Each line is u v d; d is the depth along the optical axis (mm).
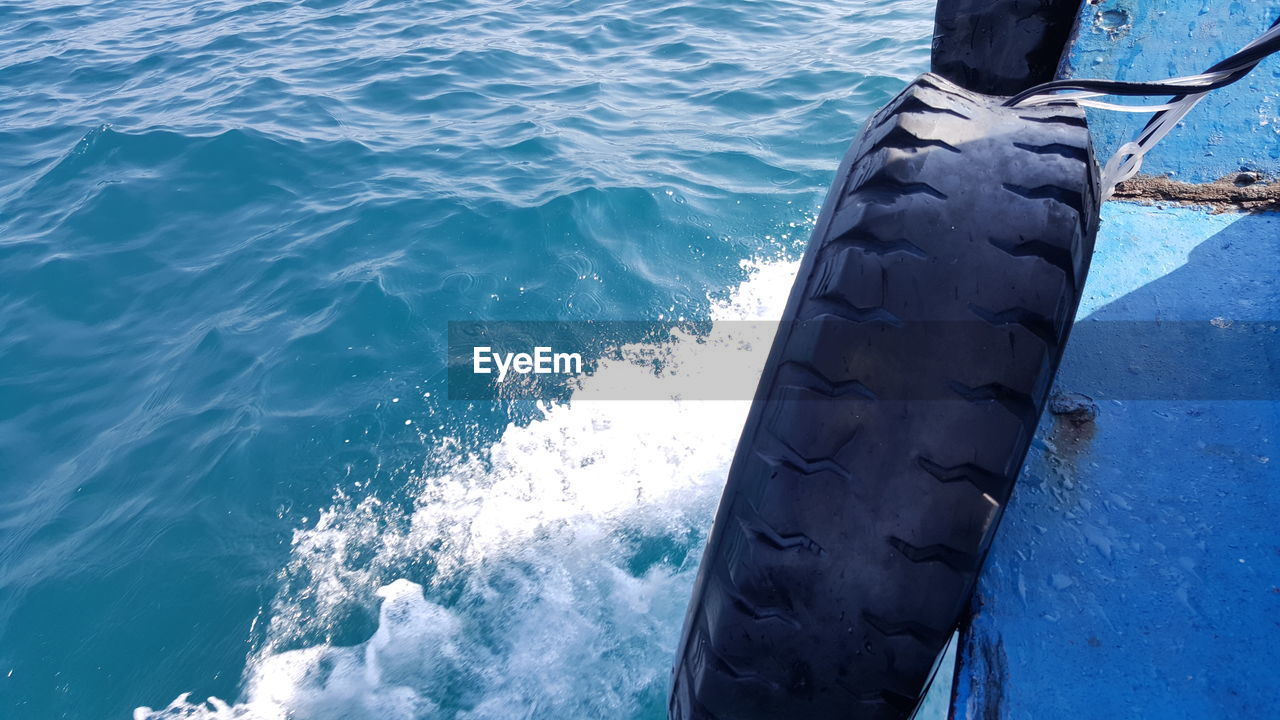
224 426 5258
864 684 1203
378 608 4152
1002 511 1186
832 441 1176
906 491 1160
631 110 9352
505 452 4957
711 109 9281
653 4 13094
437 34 12195
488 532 4504
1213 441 1556
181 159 8422
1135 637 1296
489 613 4102
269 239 7121
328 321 6074
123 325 6305
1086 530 1444
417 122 9258
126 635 4098
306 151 8570
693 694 1315
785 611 1194
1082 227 1253
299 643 4027
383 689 3783
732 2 12938
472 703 3746
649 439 4969
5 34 13281
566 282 6355
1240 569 1352
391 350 5785
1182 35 2383
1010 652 1305
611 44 11578
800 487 1180
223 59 11609
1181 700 1215
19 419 5500
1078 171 1261
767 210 7129
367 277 6465
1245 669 1232
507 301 6184
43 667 3986
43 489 4973
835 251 1253
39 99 10500
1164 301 1867
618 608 4086
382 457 4977
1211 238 2002
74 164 8430
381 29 12594
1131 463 1546
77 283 6742
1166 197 2148
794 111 9031
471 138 8750
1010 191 1238
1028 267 1184
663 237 6785
